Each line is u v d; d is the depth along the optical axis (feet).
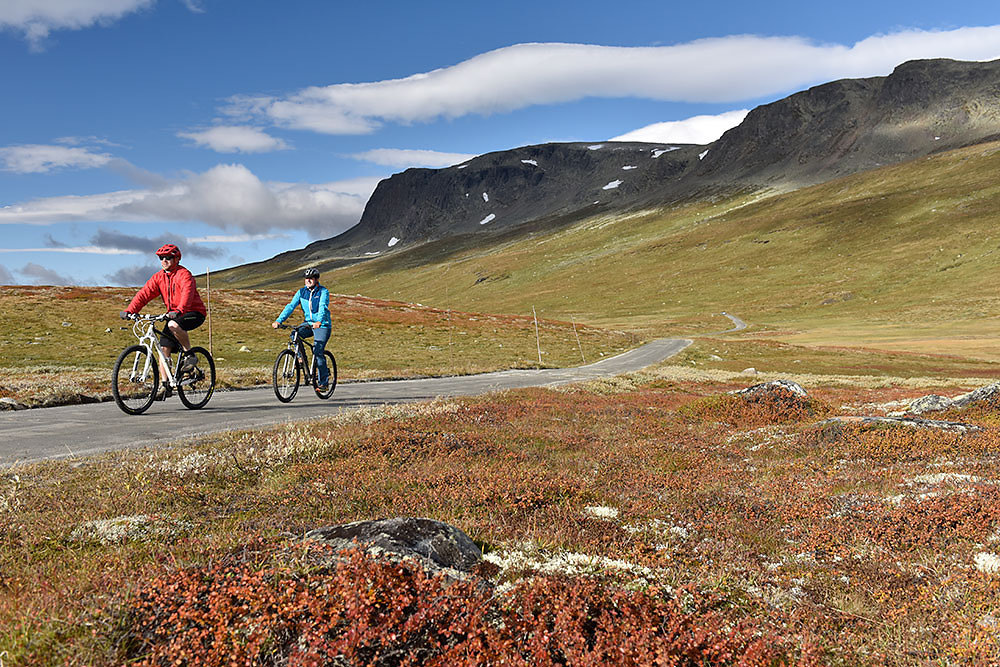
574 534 22.26
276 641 11.95
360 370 115.85
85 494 22.65
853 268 591.78
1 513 19.77
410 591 13.25
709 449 43.96
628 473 34.50
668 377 137.08
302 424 40.86
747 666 12.76
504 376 126.21
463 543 17.88
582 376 132.36
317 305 53.67
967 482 29.55
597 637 12.93
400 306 305.73
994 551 21.44
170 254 40.60
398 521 17.49
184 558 16.12
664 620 14.30
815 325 437.17
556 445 42.60
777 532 25.12
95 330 169.58
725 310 542.16
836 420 45.21
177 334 41.68
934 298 476.13
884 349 277.85
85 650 11.29
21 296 207.41
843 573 20.53
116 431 36.86
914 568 20.48
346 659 11.58
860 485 31.73
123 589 13.57
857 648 14.88
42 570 15.37
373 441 35.42
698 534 24.20
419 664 12.05
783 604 17.46
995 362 225.35
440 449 35.94
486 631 12.51
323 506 23.48
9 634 11.70
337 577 13.02
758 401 62.64
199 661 11.05
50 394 51.16
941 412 58.03
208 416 43.98
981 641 14.69
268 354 156.66
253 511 22.38
